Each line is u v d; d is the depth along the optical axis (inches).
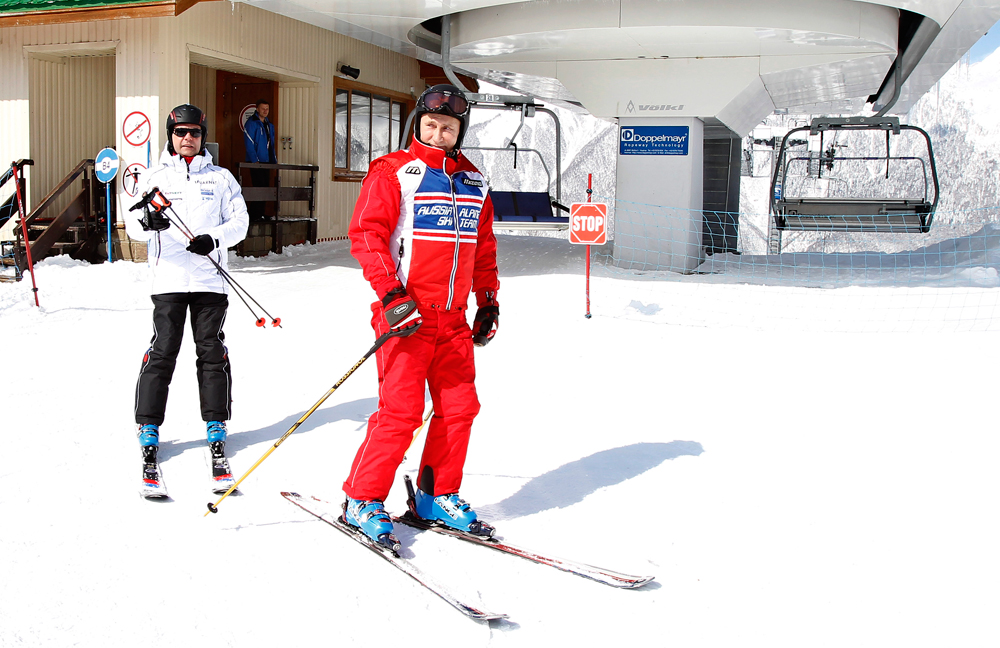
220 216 155.1
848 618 100.7
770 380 214.1
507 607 101.0
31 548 111.6
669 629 97.1
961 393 202.2
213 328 150.0
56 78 447.5
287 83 504.1
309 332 259.0
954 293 321.7
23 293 317.1
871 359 235.0
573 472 148.7
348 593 102.6
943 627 99.0
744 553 117.6
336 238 533.3
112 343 242.4
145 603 98.5
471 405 121.6
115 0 364.5
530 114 444.5
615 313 292.0
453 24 375.2
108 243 381.1
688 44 353.7
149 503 128.5
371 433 117.3
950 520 130.3
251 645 90.6
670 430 174.4
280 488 136.3
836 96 511.5
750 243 1520.7
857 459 158.1
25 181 438.0
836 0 329.4
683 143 391.2
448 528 121.3
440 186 116.5
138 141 379.9
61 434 160.2
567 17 333.4
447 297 117.6
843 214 430.9
